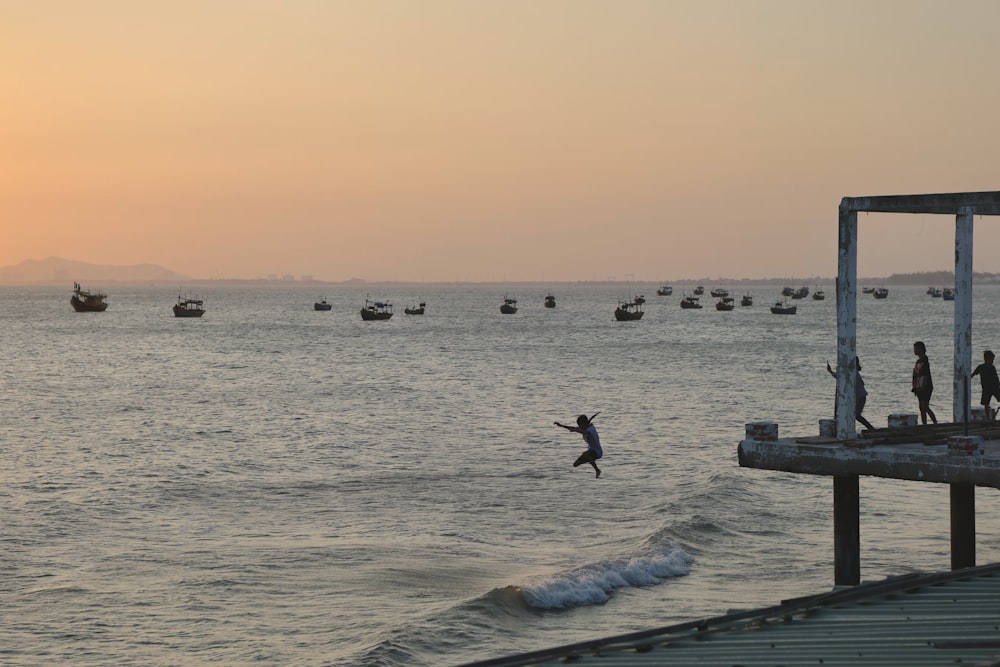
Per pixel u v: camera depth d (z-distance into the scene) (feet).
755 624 44.65
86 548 115.75
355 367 409.08
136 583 101.19
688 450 188.24
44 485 155.33
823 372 374.22
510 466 171.42
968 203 66.95
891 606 46.91
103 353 491.72
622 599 93.86
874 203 69.92
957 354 70.33
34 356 469.16
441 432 216.95
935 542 111.14
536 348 526.98
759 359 440.45
